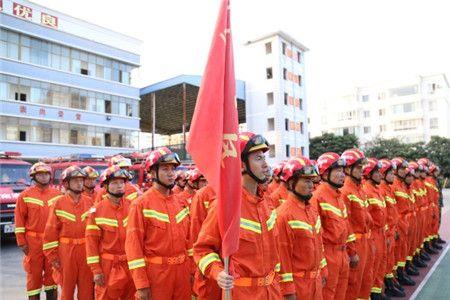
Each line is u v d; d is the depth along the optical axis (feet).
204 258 10.21
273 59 127.24
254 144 10.73
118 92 105.81
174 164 14.55
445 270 27.99
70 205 19.10
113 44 104.63
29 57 88.33
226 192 9.31
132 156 47.42
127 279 16.16
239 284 10.23
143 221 13.80
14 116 85.20
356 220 18.42
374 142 157.07
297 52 136.67
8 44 84.89
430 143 152.15
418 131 192.34
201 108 9.69
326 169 16.30
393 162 26.68
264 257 10.57
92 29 99.91
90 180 24.77
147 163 14.48
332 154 16.61
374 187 21.12
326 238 15.71
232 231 9.25
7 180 39.86
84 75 98.12
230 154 9.42
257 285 10.32
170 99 118.93
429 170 34.73
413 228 27.09
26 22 86.99
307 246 13.15
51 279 21.21
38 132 89.76
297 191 13.61
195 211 17.24
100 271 16.06
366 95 210.59
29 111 87.61
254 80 131.13
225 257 9.21
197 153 9.58
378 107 205.77
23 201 21.67
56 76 92.63
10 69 84.74
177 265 13.88
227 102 9.55
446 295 22.38
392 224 22.82
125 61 107.24
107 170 16.94
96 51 100.58
